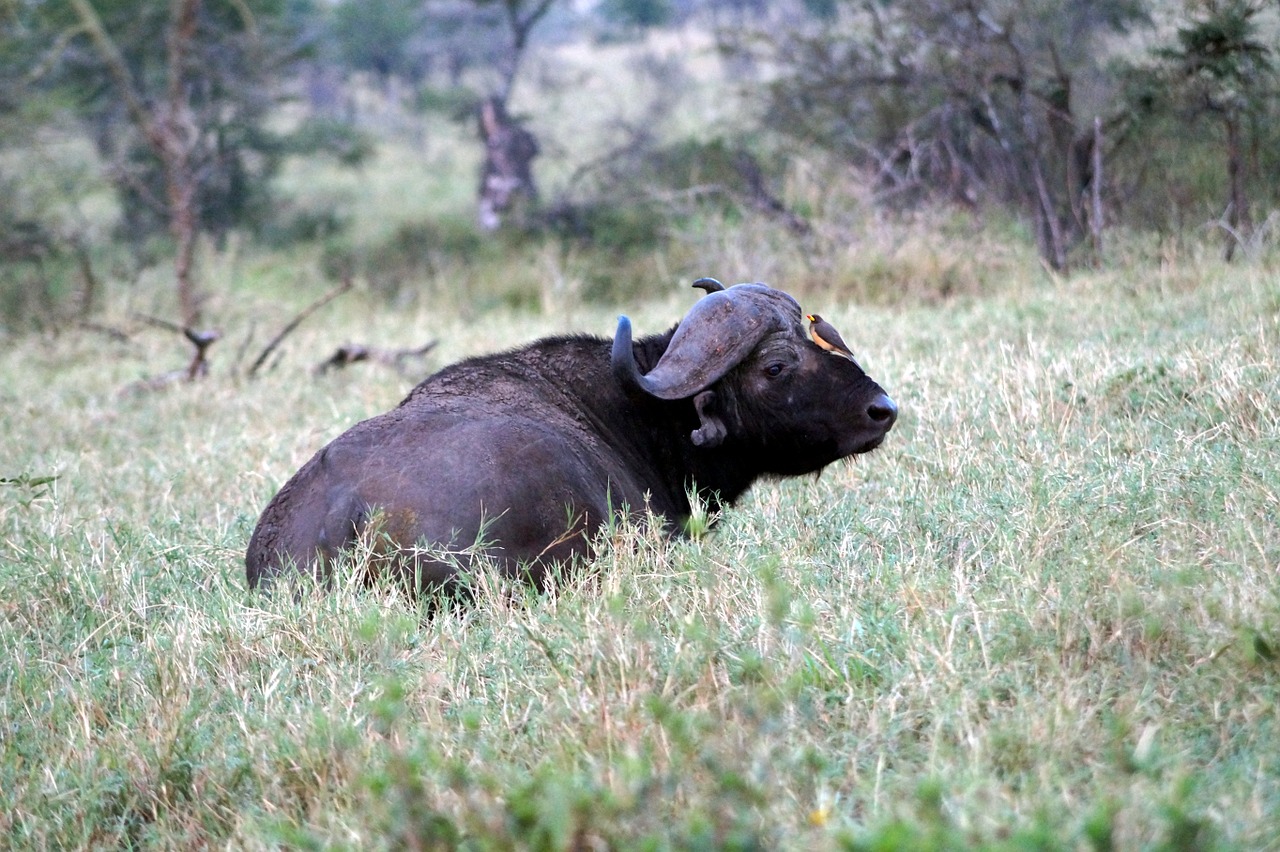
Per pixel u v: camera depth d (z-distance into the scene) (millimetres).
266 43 85125
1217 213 46219
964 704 14094
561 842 11086
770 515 21922
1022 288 44562
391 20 157000
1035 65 51000
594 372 22266
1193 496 19766
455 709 16031
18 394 42125
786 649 15859
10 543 23297
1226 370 25000
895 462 24688
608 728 14070
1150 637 15047
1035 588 16719
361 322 59969
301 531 19375
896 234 51562
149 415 37125
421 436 19422
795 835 12109
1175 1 48281
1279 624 14836
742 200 57906
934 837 10719
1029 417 25484
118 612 20203
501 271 70938
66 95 73125
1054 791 12641
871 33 59844
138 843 14656
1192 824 10859
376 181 128000
